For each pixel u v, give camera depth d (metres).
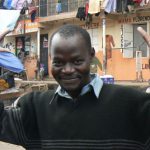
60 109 2.44
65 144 2.37
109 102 2.38
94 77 2.47
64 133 2.38
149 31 20.88
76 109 2.39
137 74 19.44
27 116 2.55
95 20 23.31
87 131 2.34
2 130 2.59
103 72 21.95
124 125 2.34
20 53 28.17
